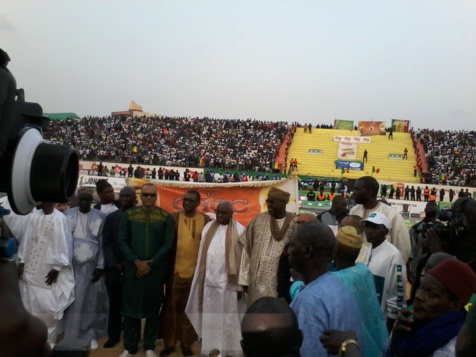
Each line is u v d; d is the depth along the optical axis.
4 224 1.18
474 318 1.48
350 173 40.50
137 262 4.05
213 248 4.02
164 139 37.28
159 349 2.73
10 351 1.06
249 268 4.03
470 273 2.20
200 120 45.59
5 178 1.02
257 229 4.23
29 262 3.01
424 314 2.23
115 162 29.58
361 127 45.94
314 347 2.03
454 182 36.22
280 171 40.34
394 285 3.78
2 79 0.93
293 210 7.91
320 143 45.72
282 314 1.37
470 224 3.11
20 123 1.10
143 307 3.83
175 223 4.68
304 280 2.42
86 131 28.47
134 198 5.15
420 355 2.18
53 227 3.18
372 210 4.84
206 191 7.90
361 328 2.28
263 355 1.34
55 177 1.04
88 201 4.99
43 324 1.20
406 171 40.41
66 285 3.12
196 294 3.86
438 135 44.56
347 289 2.33
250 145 44.22
